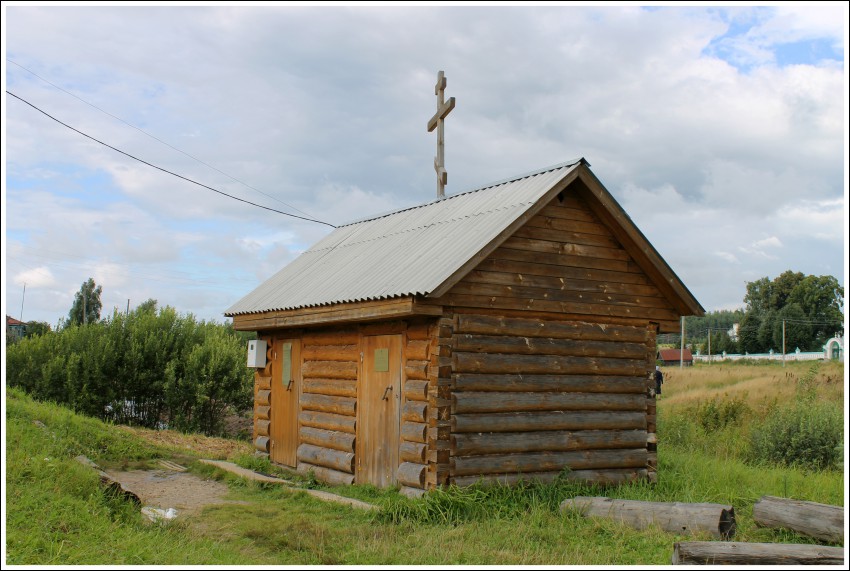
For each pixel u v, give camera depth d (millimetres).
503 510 10711
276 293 15492
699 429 19734
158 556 8102
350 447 13102
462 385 11438
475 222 12656
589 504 10664
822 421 16609
